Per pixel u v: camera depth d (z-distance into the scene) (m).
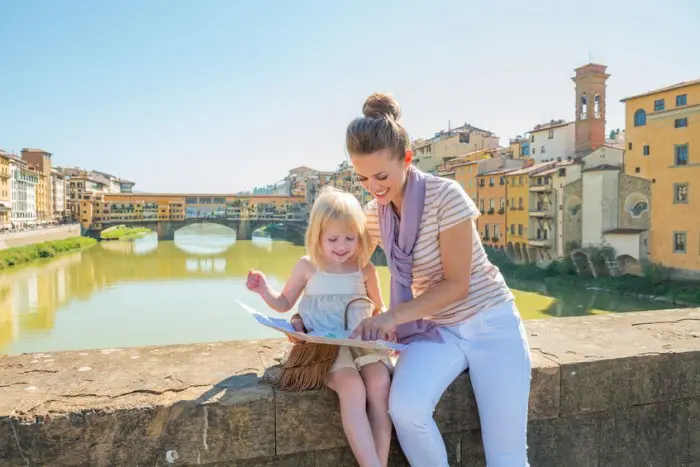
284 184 146.62
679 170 34.12
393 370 2.23
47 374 2.33
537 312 28.41
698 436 2.79
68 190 112.00
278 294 2.40
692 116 33.19
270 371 2.36
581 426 2.57
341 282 2.33
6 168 74.50
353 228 2.29
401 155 2.07
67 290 41.69
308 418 2.14
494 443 2.18
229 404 2.06
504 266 44.81
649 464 2.71
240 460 2.12
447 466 2.07
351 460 2.22
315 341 2.04
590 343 2.86
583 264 39.47
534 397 2.46
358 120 2.06
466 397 2.32
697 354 2.74
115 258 65.56
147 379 2.28
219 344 2.80
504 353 2.16
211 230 164.50
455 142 63.25
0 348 24.97
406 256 2.22
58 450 1.94
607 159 38.91
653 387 2.66
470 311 2.20
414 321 2.25
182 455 2.04
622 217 37.62
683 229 33.94
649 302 30.56
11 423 1.91
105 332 28.00
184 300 37.12
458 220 2.09
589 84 42.84
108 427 1.97
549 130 49.19
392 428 2.25
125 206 105.75
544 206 42.19
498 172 48.19
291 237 109.88
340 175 79.75
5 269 53.31
